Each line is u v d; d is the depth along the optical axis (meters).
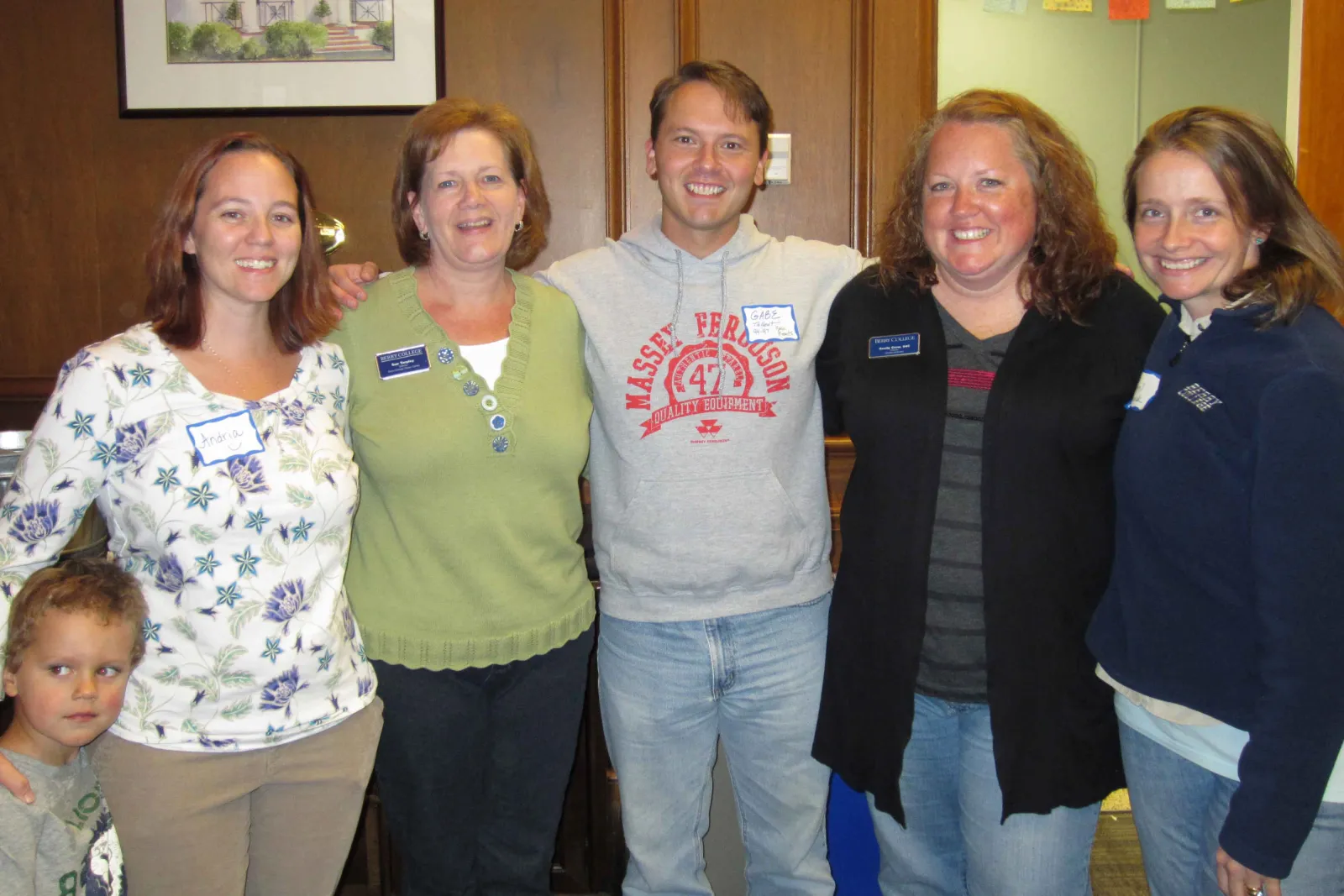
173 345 1.33
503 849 1.69
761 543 1.61
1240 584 1.21
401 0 2.34
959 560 1.46
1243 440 1.17
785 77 2.40
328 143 2.39
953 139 1.45
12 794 1.24
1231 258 1.21
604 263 1.72
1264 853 1.14
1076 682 1.43
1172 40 2.51
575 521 1.69
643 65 2.38
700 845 1.79
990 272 1.45
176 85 2.35
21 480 1.26
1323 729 1.11
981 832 1.49
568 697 1.66
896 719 1.50
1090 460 1.42
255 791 1.41
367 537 1.58
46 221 2.40
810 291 1.70
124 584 1.29
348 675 1.44
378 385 1.55
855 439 1.56
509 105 2.38
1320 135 2.53
